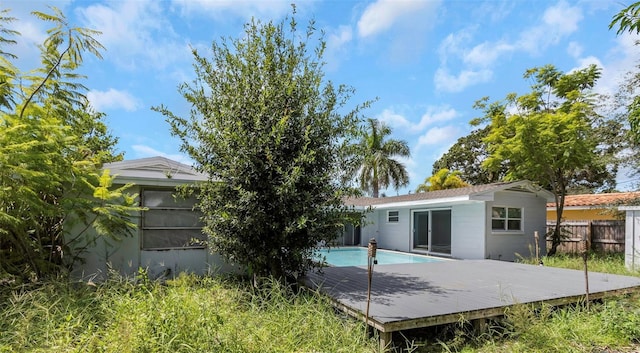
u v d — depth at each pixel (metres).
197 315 3.78
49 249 6.44
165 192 7.64
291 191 5.66
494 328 4.75
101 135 12.43
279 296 4.93
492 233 13.03
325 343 3.84
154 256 7.41
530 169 13.54
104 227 6.15
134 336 3.32
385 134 25.20
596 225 13.77
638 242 9.43
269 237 6.10
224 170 6.05
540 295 5.48
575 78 13.20
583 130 12.45
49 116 5.96
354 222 6.39
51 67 6.39
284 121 5.75
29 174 4.95
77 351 3.28
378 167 24.67
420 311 4.48
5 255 5.59
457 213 14.14
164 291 5.20
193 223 7.85
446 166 29.00
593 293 5.74
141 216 7.35
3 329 3.87
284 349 3.60
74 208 5.90
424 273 7.56
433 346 4.39
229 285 6.06
